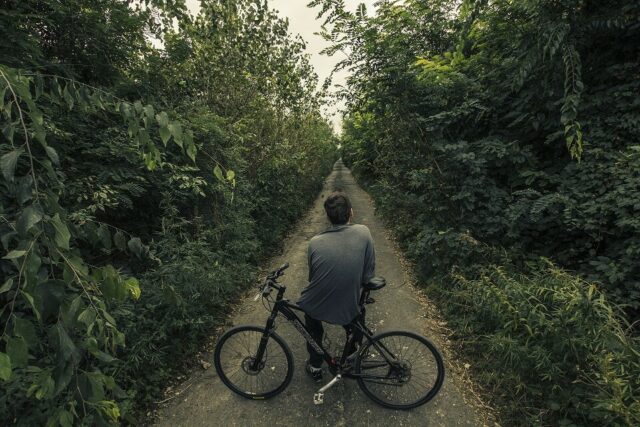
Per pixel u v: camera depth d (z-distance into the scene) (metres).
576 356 2.06
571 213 3.03
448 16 5.25
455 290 3.47
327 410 2.31
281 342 2.34
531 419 2.04
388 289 4.31
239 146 5.27
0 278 1.58
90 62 3.24
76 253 0.80
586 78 3.54
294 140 8.87
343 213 2.13
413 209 5.66
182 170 3.40
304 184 10.71
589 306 2.06
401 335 2.23
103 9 3.12
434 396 2.35
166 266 2.96
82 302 0.75
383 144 6.29
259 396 2.41
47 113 2.43
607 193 2.91
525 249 3.59
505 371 2.40
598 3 3.27
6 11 2.33
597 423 1.92
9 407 1.62
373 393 2.40
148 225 3.73
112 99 0.94
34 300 0.67
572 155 3.02
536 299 2.43
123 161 3.16
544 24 3.31
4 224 0.72
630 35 3.18
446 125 4.21
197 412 2.32
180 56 4.39
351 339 2.26
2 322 1.06
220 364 2.47
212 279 3.34
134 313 2.56
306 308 2.11
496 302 2.63
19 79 0.70
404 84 4.32
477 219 3.87
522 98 3.87
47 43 2.98
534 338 2.38
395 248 6.07
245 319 3.63
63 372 0.70
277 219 7.01
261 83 6.08
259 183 6.84
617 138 3.07
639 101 2.98
